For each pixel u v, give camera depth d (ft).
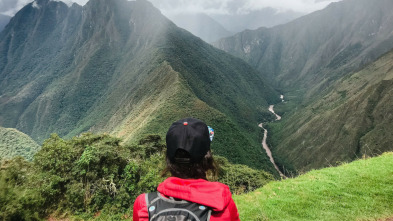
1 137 351.46
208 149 7.11
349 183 25.80
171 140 6.92
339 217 20.88
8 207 36.22
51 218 43.96
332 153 331.36
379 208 21.03
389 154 34.06
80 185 47.98
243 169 98.17
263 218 22.36
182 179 6.81
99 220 45.39
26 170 51.96
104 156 52.06
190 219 5.82
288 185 28.60
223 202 6.23
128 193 50.11
